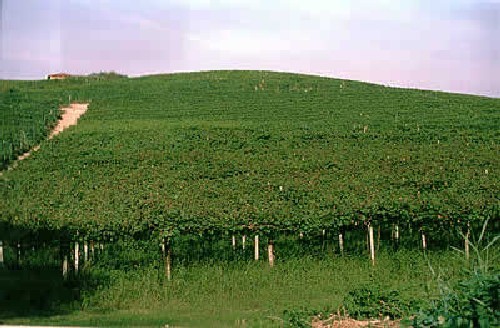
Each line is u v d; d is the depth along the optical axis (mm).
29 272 20891
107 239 22656
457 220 24281
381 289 13586
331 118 53375
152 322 15219
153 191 30172
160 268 21328
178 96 65312
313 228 23453
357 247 23547
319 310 13523
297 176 33625
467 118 52094
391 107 58906
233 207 25938
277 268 21547
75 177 33844
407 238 24312
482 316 8719
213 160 37562
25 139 42031
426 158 37406
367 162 36562
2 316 16016
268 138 44312
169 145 41500
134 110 57531
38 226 22625
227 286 19500
